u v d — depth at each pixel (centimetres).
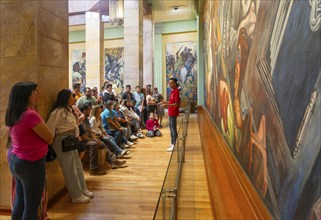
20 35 357
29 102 252
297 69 85
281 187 100
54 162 396
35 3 353
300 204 81
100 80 1438
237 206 143
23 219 252
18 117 244
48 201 375
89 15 1437
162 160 624
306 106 77
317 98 70
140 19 1143
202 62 1190
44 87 369
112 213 357
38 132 248
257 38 144
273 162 111
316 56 71
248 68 171
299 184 82
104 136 649
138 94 1081
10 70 360
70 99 381
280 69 103
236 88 226
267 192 121
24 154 247
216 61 471
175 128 679
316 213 70
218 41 423
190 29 1770
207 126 541
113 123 720
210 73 657
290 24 92
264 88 128
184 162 316
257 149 143
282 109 100
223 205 145
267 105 122
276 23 109
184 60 1795
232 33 253
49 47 383
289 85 92
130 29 1125
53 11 394
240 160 202
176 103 665
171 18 1741
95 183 477
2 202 363
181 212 218
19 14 357
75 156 409
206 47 841
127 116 893
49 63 383
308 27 77
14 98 246
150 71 1456
